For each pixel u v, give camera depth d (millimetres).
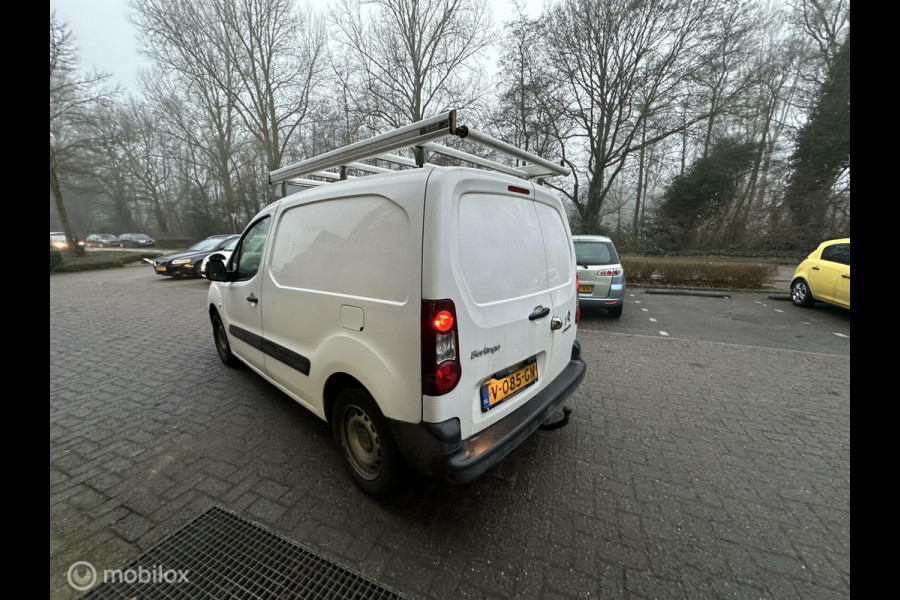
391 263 1840
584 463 2535
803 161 17578
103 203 41469
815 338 5750
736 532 1947
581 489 2277
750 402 3469
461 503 2145
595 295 6617
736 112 16156
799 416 3195
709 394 3645
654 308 8055
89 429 2914
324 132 20938
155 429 2918
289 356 2666
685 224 18609
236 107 24531
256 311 3105
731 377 4082
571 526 1987
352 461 2283
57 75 16688
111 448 2664
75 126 18047
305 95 23594
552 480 2357
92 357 4566
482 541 1883
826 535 1925
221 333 4148
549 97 17203
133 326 6062
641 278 11148
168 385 3727
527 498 2193
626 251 18344
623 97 17078
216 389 3631
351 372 2064
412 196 1757
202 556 1790
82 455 2580
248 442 2746
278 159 24922
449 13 17234
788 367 4387
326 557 1785
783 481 2355
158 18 21766
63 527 1949
